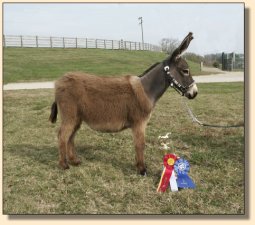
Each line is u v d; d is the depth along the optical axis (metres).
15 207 4.70
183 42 5.27
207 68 36.44
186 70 5.39
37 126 8.96
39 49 38.81
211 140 7.32
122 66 29.30
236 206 4.64
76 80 5.57
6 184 5.38
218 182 5.34
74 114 5.58
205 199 4.85
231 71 33.06
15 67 25.95
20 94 14.51
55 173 5.73
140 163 5.57
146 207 4.66
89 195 5.00
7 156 6.60
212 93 14.30
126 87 5.47
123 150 6.89
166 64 5.44
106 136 7.82
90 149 6.95
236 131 7.93
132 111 5.44
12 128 8.74
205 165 6.00
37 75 23.58
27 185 5.34
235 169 5.75
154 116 9.67
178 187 5.15
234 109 10.49
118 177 5.52
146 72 5.61
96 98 5.47
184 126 8.52
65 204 4.77
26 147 7.18
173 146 6.97
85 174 5.66
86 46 47.03
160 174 5.67
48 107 11.50
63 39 44.47
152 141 7.35
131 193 5.03
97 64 29.97
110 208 4.64
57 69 26.42
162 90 5.53
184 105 11.33
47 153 6.79
